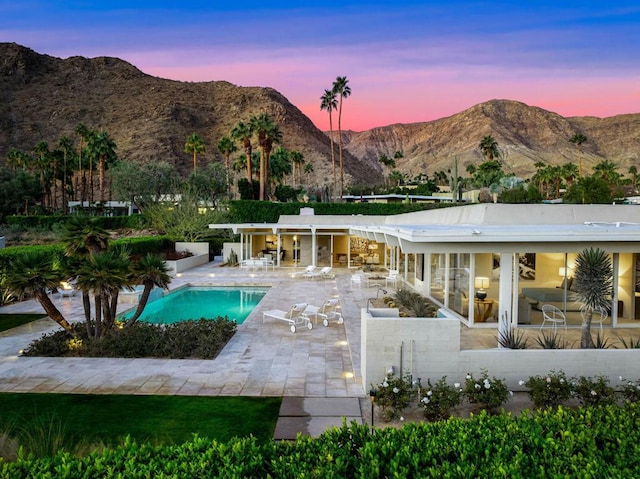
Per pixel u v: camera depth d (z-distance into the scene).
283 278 25.48
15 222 55.31
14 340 12.55
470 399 7.80
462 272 14.38
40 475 3.93
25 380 9.40
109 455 4.30
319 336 13.00
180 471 4.06
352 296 19.56
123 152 142.25
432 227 13.78
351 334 12.94
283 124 195.88
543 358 8.55
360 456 4.44
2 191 64.19
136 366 10.29
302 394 8.66
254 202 43.62
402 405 7.62
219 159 149.62
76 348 11.23
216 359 10.84
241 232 32.09
